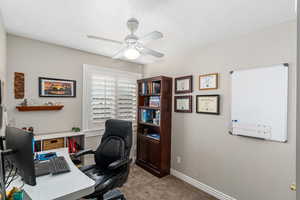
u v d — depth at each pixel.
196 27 1.91
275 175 1.77
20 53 2.29
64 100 2.71
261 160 1.88
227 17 1.67
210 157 2.39
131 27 1.75
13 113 2.23
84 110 2.92
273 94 1.78
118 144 2.05
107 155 2.08
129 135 2.08
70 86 2.77
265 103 1.84
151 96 3.33
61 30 2.08
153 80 3.04
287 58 1.70
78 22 1.86
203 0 1.40
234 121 2.11
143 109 3.33
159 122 2.91
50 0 1.44
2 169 0.92
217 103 2.30
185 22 1.79
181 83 2.86
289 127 1.68
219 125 2.29
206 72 2.49
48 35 2.25
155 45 2.49
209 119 2.42
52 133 2.54
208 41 2.33
